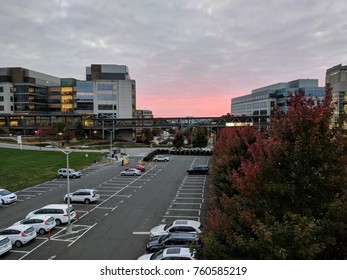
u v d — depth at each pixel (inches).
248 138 865.5
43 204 1230.9
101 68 4729.3
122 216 1058.7
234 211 395.2
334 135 329.4
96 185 1594.5
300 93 352.8
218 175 820.0
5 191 1272.1
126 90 4660.4
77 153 2849.4
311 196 324.2
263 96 5398.6
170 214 1073.5
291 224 295.7
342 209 294.4
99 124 4308.6
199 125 3860.7
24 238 794.8
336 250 308.7
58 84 5802.2
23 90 4820.4
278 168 339.6
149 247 716.7
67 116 4421.8
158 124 4247.0
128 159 2630.4
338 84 2918.3
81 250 773.3
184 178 1784.0
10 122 4416.8
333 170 321.4
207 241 342.6
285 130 347.6
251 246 306.2
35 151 2787.9
